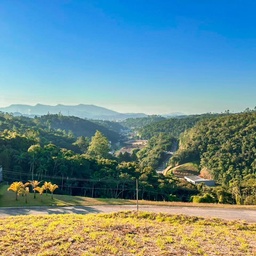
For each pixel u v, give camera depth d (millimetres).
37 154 79250
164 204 49719
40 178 73812
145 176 78188
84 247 18562
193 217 31266
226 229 26219
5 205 46625
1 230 21906
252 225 28953
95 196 73188
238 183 77500
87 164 81438
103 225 24109
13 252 17359
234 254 18531
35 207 46312
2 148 79812
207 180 100375
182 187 77750
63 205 48094
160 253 18078
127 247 18922
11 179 72125
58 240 19531
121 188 73250
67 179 73812
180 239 21406
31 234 20953
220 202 68438
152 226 25172
